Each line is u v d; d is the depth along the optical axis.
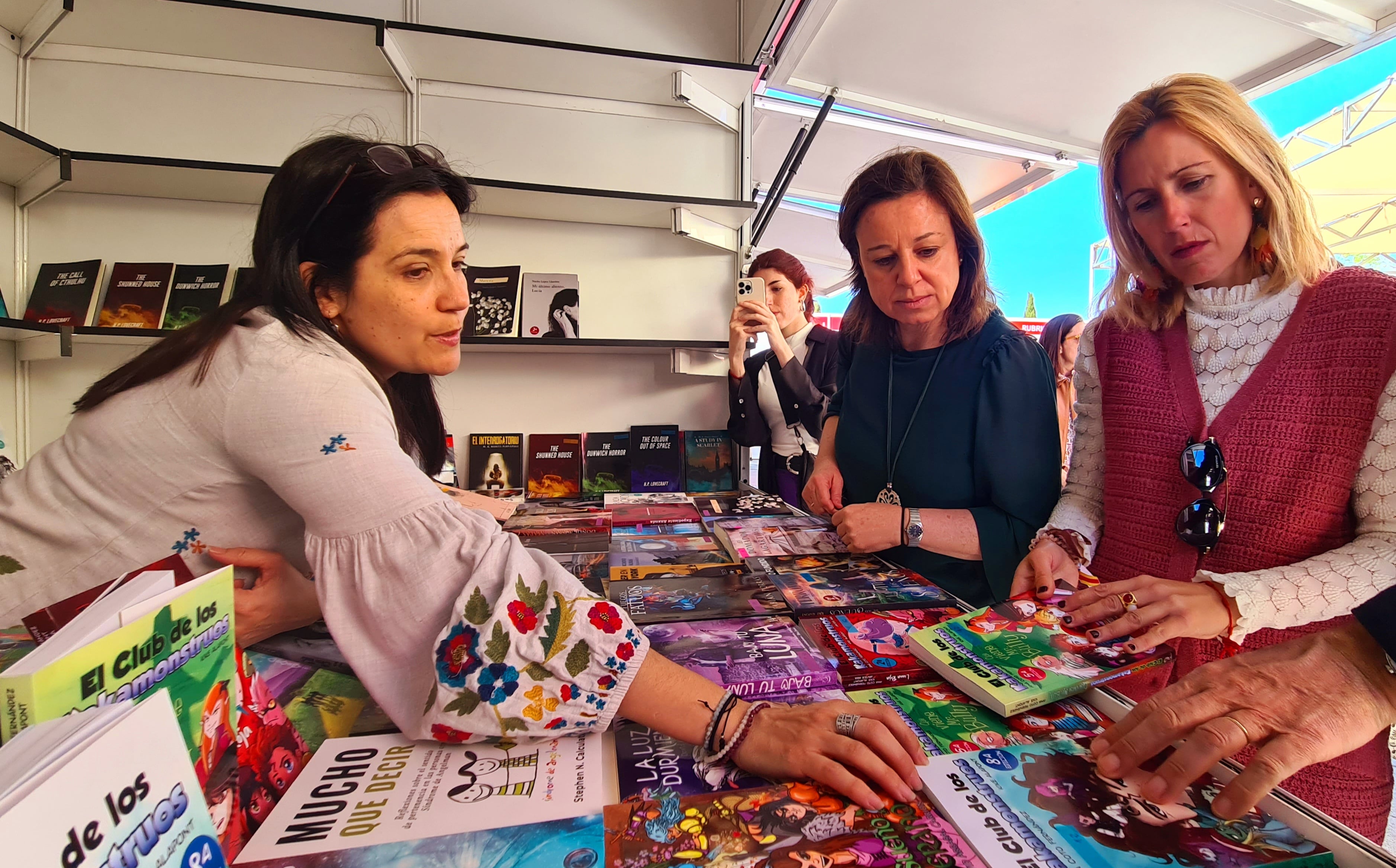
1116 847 0.42
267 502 0.71
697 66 1.86
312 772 0.50
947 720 0.59
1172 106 0.84
